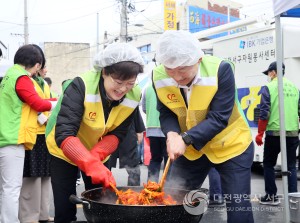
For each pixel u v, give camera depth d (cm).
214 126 246
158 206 200
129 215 201
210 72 248
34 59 357
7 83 343
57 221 274
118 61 226
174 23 1898
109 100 250
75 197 217
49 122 280
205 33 907
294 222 356
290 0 330
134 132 485
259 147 681
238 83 718
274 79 492
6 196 344
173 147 240
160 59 236
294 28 655
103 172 225
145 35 2975
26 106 347
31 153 388
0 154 344
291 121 482
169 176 294
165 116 276
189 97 254
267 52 664
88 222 226
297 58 654
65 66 3362
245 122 274
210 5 2583
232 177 265
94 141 264
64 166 268
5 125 341
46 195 424
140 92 267
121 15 1895
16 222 348
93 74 248
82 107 244
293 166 488
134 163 487
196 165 285
